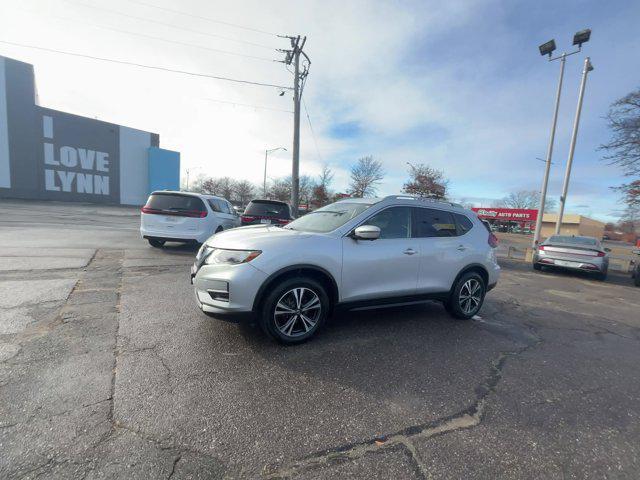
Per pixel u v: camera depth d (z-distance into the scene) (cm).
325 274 373
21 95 3111
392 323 460
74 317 405
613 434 249
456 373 329
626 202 1555
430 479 196
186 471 190
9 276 569
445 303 503
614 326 535
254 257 342
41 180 3291
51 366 291
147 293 519
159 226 891
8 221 1423
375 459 210
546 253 1099
